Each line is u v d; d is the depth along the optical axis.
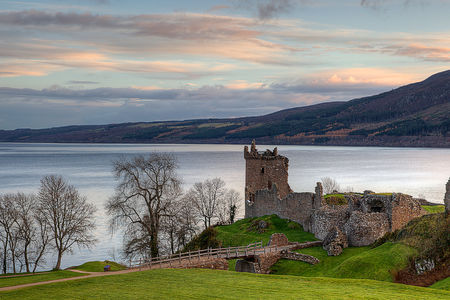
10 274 65.31
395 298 38.44
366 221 70.38
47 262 103.75
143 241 80.31
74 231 82.19
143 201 121.25
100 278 48.81
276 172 118.56
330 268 62.16
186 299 39.03
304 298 38.72
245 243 89.56
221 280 46.59
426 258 51.59
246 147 122.94
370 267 54.66
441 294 40.12
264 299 38.50
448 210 56.19
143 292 41.81
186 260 60.72
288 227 94.88
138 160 85.75
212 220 145.62
